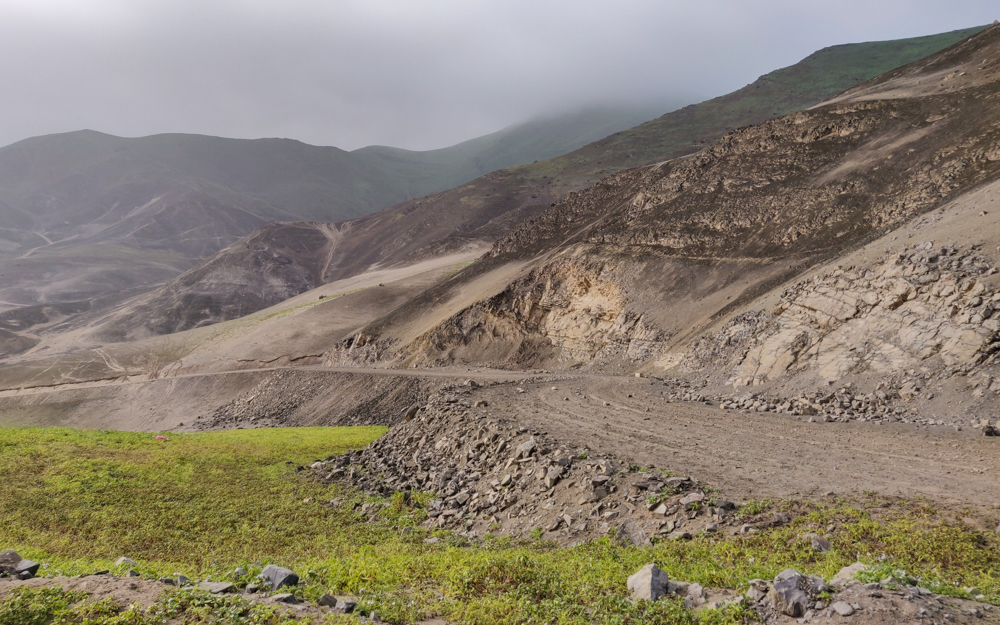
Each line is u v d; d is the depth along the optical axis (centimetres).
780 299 4022
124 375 11350
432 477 2272
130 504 2077
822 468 1783
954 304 2825
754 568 1061
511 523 1742
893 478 1638
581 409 2892
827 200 5509
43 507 1983
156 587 901
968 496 1430
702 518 1417
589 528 1540
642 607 882
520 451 2055
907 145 5547
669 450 2059
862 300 3331
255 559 1569
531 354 6875
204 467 2677
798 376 3262
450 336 7694
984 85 5738
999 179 3988
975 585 942
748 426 2480
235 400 8838
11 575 940
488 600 967
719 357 4116
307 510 2112
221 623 781
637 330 5697
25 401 10400
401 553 1509
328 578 1075
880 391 2750
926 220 3906
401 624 890
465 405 2816
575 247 7238
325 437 3853
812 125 6625
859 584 845
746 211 6109
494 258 9825
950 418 2341
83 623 736
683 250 6231
